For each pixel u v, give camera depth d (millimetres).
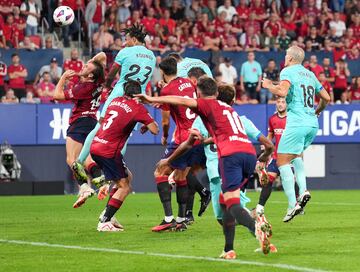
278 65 61031
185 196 27656
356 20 65312
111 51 55438
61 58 57281
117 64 30281
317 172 57219
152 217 33938
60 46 60031
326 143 57281
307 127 29422
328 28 65250
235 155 20734
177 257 21203
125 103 27109
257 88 58500
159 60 56375
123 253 22062
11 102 53000
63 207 40156
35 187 51562
